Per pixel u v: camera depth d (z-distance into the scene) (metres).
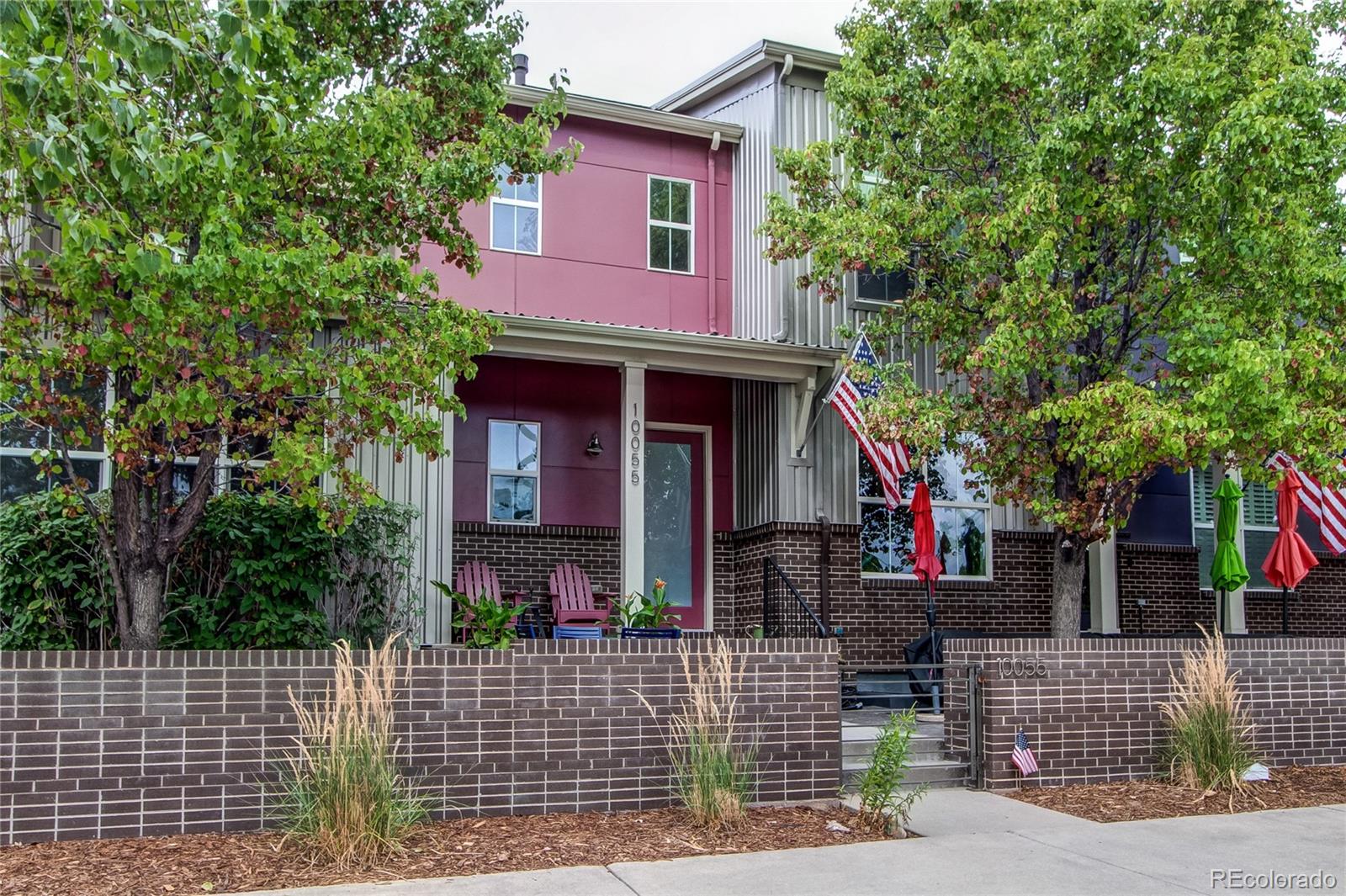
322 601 11.36
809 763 9.62
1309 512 17.48
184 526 9.20
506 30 11.38
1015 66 11.35
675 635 12.69
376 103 9.23
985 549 15.58
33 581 10.10
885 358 14.80
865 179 15.33
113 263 7.63
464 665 8.82
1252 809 9.64
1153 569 16.47
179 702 8.10
